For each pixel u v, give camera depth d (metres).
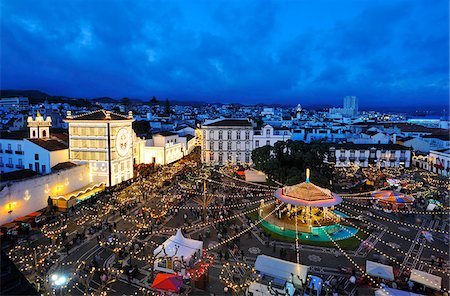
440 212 52.66
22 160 63.59
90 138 66.88
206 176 76.81
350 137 115.31
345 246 40.81
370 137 108.00
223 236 43.28
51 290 26.73
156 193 63.22
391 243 42.09
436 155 87.50
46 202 52.47
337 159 94.25
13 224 43.41
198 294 30.16
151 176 76.38
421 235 44.88
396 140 110.81
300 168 57.50
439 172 86.06
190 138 120.50
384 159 93.44
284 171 55.12
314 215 49.78
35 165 62.34
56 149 63.62
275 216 49.47
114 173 68.25
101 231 44.09
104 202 56.28
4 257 10.76
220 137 96.75
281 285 30.22
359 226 47.53
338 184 72.75
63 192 56.94
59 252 37.62
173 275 29.80
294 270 31.03
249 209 54.53
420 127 134.50
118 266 34.72
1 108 193.88
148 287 31.22
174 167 87.75
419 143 103.94
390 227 47.78
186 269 33.03
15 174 52.38
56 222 46.22
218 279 32.88
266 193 63.53
